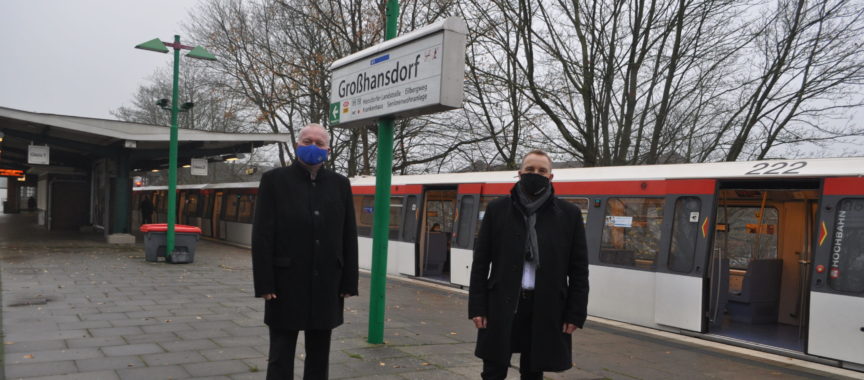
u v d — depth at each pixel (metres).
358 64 7.14
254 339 6.77
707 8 18.06
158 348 6.22
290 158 31.03
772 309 9.55
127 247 19.30
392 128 6.86
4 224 32.28
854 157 7.61
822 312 7.38
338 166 28.56
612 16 19.25
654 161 19.66
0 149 23.31
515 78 21.11
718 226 10.45
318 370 4.27
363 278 14.77
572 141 19.91
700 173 8.98
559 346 3.64
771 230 9.79
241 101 29.03
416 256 14.77
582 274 3.73
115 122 17.91
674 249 9.09
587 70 19.53
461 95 5.95
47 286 10.66
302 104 27.22
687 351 7.59
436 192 15.47
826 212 7.54
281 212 3.98
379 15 23.25
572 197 10.86
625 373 6.29
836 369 7.07
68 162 26.25
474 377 5.54
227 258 17.61
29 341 6.39
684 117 19.53
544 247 3.65
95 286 10.84
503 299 3.65
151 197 38.53
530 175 3.74
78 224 27.11
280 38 27.66
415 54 6.19
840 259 7.32
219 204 27.92
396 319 8.63
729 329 8.90
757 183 8.51
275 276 3.97
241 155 22.44
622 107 19.48
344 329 7.56
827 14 16.77
